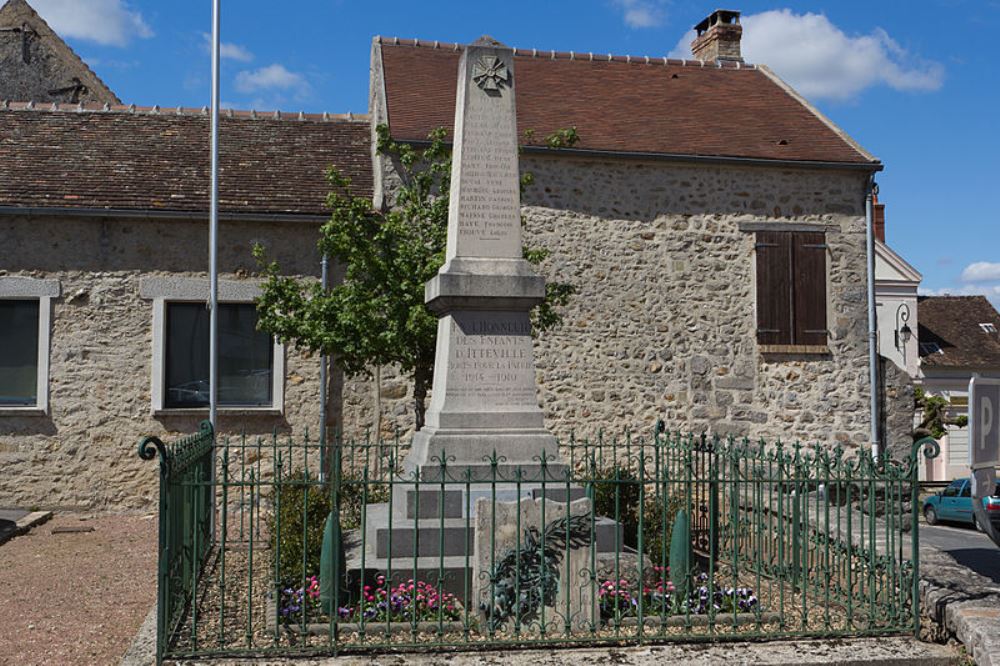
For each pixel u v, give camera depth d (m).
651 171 14.57
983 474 6.23
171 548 5.94
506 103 7.93
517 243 7.78
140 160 14.16
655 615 6.34
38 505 12.88
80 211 12.84
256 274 13.44
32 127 14.69
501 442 7.38
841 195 15.12
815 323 14.94
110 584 8.43
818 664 5.52
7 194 12.96
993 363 29.30
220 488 13.05
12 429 12.91
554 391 14.08
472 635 5.95
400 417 13.49
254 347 13.57
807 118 16.42
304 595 5.65
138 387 13.13
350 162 14.81
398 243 10.80
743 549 8.56
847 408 14.95
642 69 17.70
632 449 14.19
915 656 5.66
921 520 19.81
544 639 5.75
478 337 7.61
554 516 6.27
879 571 6.78
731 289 14.69
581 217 14.32
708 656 5.60
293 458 13.34
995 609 5.95
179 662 5.44
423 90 15.29
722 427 14.51
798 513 6.73
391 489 5.88
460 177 7.79
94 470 13.01
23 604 7.67
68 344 13.04
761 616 6.43
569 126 14.90
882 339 27.31
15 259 12.97
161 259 13.24
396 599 6.29
